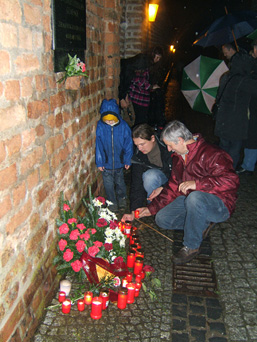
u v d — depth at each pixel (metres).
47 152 2.51
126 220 3.46
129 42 6.41
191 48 20.91
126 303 2.68
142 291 2.87
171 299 2.79
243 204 4.47
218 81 5.38
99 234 3.10
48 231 2.63
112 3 4.29
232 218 4.11
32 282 2.33
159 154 3.72
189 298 2.81
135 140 3.40
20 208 2.09
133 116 6.35
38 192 2.38
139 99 5.20
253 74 4.61
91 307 2.62
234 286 2.95
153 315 2.62
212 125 9.02
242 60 4.58
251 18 5.91
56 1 2.44
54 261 2.72
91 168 4.04
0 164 1.80
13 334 2.07
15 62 1.91
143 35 6.79
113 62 4.57
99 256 2.86
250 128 4.97
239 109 4.76
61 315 2.57
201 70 5.44
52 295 2.75
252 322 2.56
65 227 2.69
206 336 2.43
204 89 5.44
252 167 5.31
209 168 3.09
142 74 5.11
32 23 2.11
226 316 2.62
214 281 3.02
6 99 1.83
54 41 2.45
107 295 2.61
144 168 3.81
